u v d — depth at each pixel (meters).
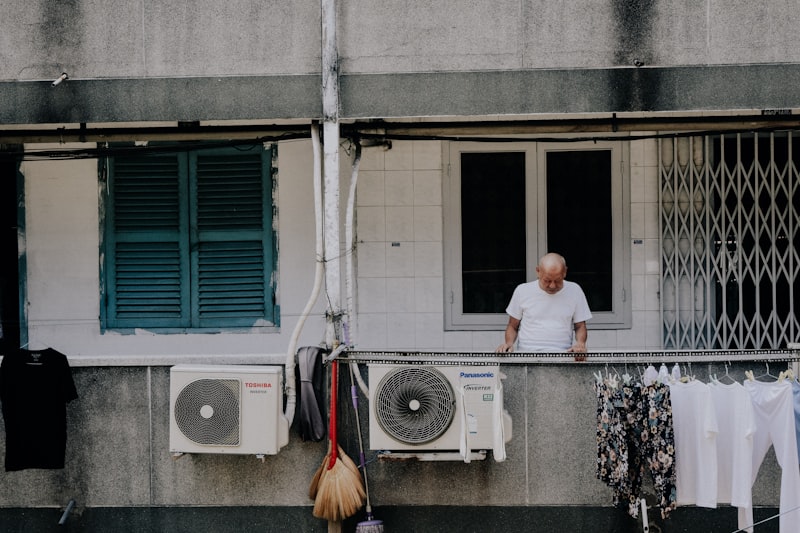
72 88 7.00
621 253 8.59
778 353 6.51
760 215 8.30
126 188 8.59
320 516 6.63
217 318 8.62
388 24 6.89
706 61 6.84
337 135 6.91
